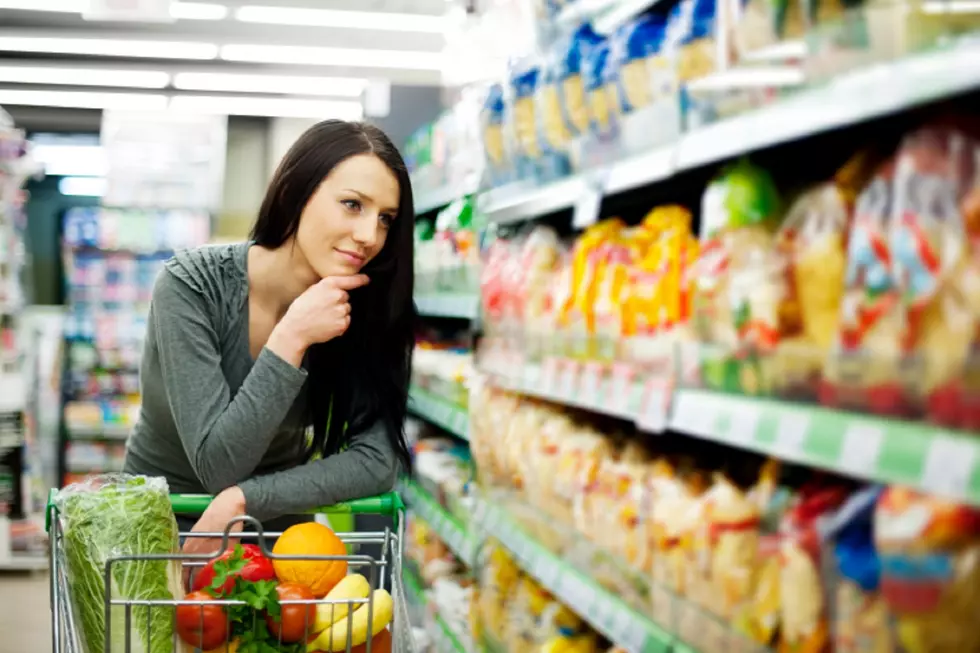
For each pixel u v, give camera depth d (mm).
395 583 1643
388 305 2143
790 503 1377
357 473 2043
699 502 1541
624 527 1776
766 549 1390
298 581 1611
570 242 2369
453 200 3820
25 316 7426
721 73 1452
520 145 2377
